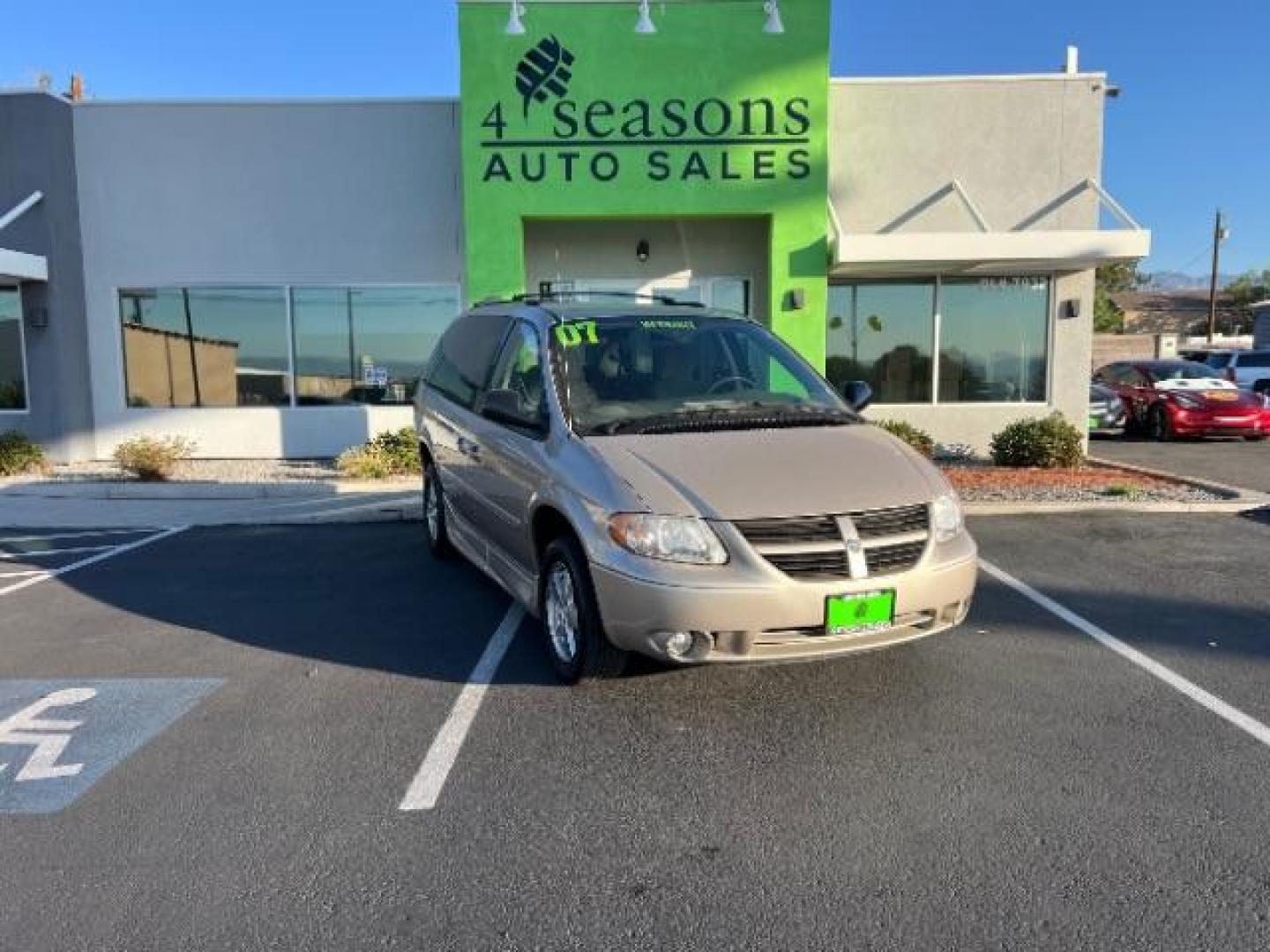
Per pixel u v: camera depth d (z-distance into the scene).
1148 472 11.40
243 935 2.84
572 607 4.66
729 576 3.99
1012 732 4.22
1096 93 12.70
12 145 12.43
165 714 4.51
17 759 4.03
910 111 12.74
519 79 11.23
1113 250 11.13
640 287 12.93
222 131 13.02
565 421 4.88
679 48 11.25
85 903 3.01
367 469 11.03
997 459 11.91
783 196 11.47
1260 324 37.91
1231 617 5.90
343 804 3.63
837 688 4.73
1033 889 3.04
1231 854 3.22
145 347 13.38
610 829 3.44
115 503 10.14
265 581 7.05
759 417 4.95
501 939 2.83
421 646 5.48
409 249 13.26
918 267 12.13
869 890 3.05
